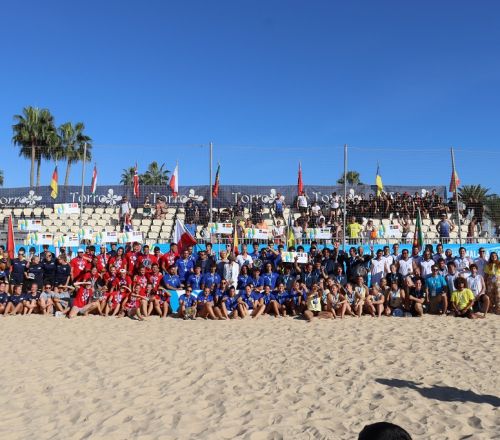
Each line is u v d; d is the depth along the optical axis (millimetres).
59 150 34406
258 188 17641
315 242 16312
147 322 12102
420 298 13023
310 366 7766
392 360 8109
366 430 1911
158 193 18016
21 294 13492
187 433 5117
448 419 5387
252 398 6203
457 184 16422
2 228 18219
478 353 8562
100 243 16141
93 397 6273
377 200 18016
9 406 5988
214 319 12508
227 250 15906
